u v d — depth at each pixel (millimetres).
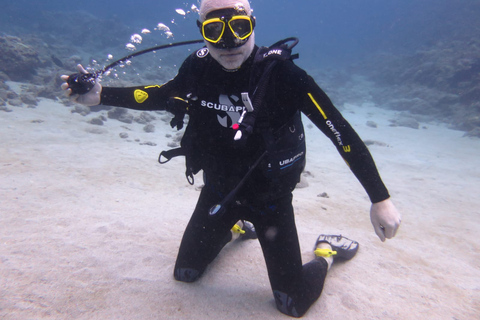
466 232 4031
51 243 2457
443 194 5801
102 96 2037
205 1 1671
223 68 1788
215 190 2096
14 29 27594
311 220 3846
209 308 1968
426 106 17453
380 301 2244
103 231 2777
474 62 17594
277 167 1742
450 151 10211
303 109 1790
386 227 1684
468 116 14859
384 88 23281
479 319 2145
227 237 2658
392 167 7988
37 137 6512
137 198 3945
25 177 4047
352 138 1709
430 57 21828
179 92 2047
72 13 32656
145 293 2023
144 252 2543
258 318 1933
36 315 1682
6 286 1861
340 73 29156
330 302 2174
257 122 1688
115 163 5539
